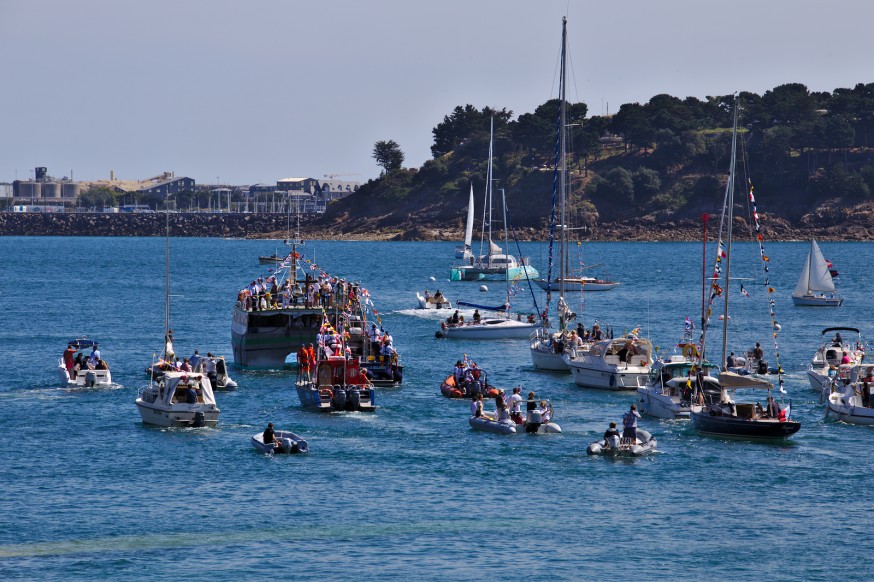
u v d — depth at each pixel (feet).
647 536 561.43
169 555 533.55
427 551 540.11
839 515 592.60
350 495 624.18
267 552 538.06
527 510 600.39
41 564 520.83
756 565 523.70
